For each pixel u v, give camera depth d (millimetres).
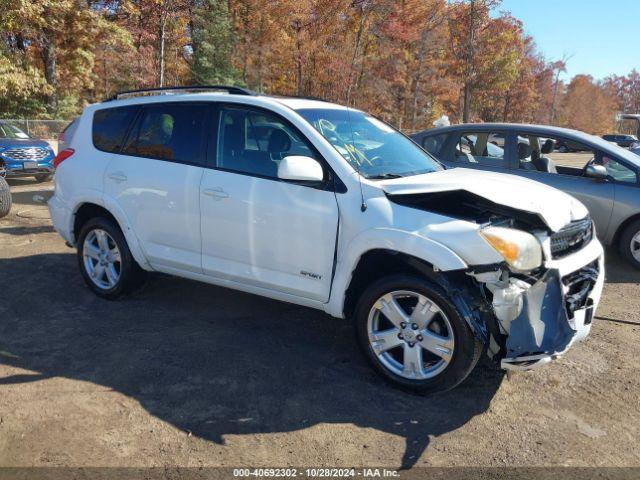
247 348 4031
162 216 4340
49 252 6523
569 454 2879
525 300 3111
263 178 3865
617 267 6512
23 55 21766
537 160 6793
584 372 3783
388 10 35781
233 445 2879
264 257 3877
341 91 35125
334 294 3604
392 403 3324
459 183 3455
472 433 3043
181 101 4422
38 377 3529
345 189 3551
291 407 3254
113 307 4770
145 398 3312
